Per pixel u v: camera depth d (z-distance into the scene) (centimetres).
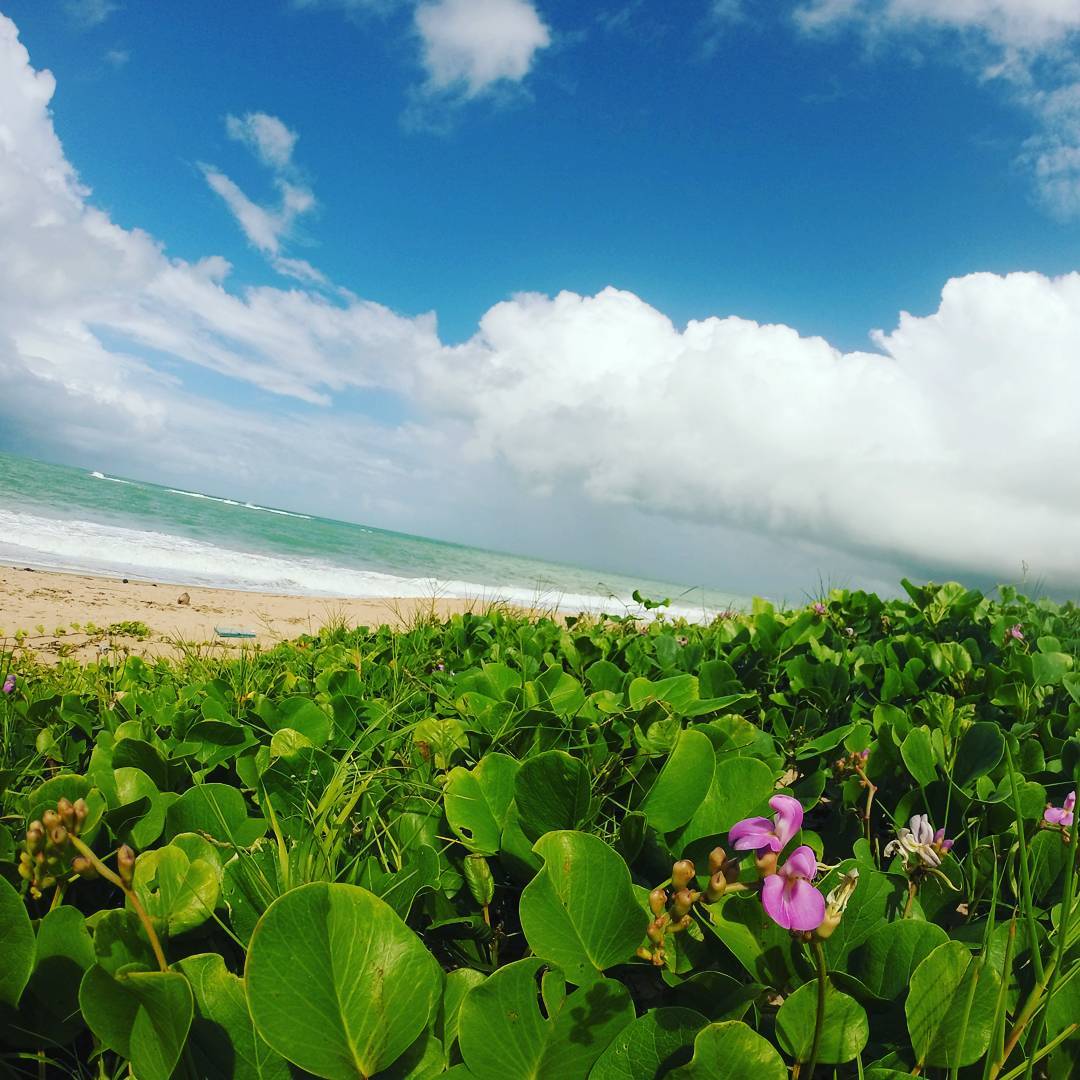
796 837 158
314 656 449
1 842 150
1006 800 187
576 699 263
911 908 157
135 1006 107
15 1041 123
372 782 198
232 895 138
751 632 414
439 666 400
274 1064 113
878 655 375
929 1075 122
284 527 5697
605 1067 107
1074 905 135
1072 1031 108
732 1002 117
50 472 6150
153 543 2586
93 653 727
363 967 108
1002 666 357
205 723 220
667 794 169
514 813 159
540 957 117
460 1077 105
